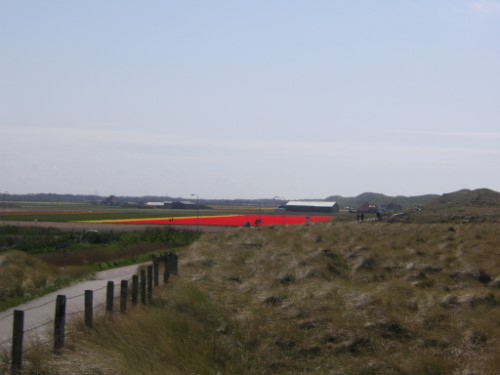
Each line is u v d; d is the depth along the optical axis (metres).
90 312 15.16
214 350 17.08
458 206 92.81
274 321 19.48
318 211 158.00
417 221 61.38
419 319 19.77
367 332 18.78
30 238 59.59
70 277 29.23
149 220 99.75
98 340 14.34
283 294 22.25
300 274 26.47
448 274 27.09
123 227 79.25
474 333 18.58
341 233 40.69
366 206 157.62
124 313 17.39
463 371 16.53
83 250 51.88
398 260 30.17
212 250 34.03
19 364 11.82
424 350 17.77
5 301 22.25
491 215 63.25
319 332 18.86
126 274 32.69
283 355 17.78
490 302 21.59
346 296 21.97
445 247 33.41
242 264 29.86
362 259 29.56
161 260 29.73
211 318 19.50
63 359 12.35
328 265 28.78
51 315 19.05
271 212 150.00
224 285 24.86
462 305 21.44
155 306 19.69
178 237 57.12
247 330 18.77
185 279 25.09
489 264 28.31
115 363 12.64
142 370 13.19
